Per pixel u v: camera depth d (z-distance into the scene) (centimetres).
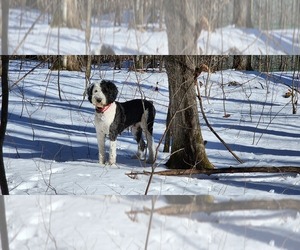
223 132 1412
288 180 903
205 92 1744
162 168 978
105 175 904
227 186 852
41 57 1363
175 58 955
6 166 966
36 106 1652
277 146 1254
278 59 1566
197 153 973
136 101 1024
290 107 1880
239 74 2056
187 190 810
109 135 988
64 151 1142
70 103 1720
